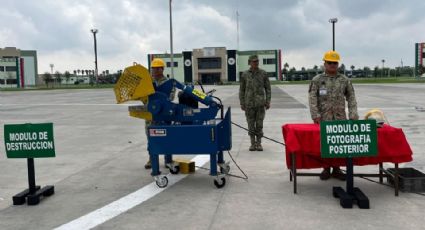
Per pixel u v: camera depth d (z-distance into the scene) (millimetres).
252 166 7242
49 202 5426
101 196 5637
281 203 5148
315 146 5262
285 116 15289
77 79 140000
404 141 5230
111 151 9039
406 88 38062
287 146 5469
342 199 4922
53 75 131000
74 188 6070
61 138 11055
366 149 4949
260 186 5949
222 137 6223
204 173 6805
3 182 6488
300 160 5664
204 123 6227
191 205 5148
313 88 6039
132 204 5254
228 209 4965
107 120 15328
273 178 6398
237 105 21250
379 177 5918
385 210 4816
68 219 4770
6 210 5141
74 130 12641
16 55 119062
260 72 8508
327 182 6098
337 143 4953
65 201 5453
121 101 6016
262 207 5012
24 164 7824
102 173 6977
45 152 5406
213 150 5750
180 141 5801
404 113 15375
